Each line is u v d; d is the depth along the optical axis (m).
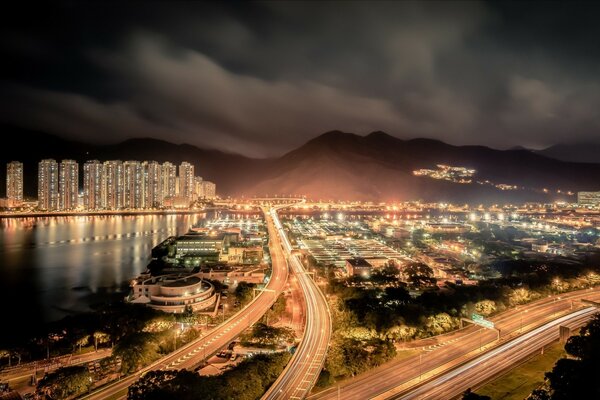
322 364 141.88
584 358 135.75
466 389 128.62
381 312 182.38
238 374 123.81
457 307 195.88
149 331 172.00
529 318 193.00
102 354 166.12
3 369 154.50
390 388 129.25
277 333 172.12
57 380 128.25
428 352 155.38
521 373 139.75
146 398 110.75
